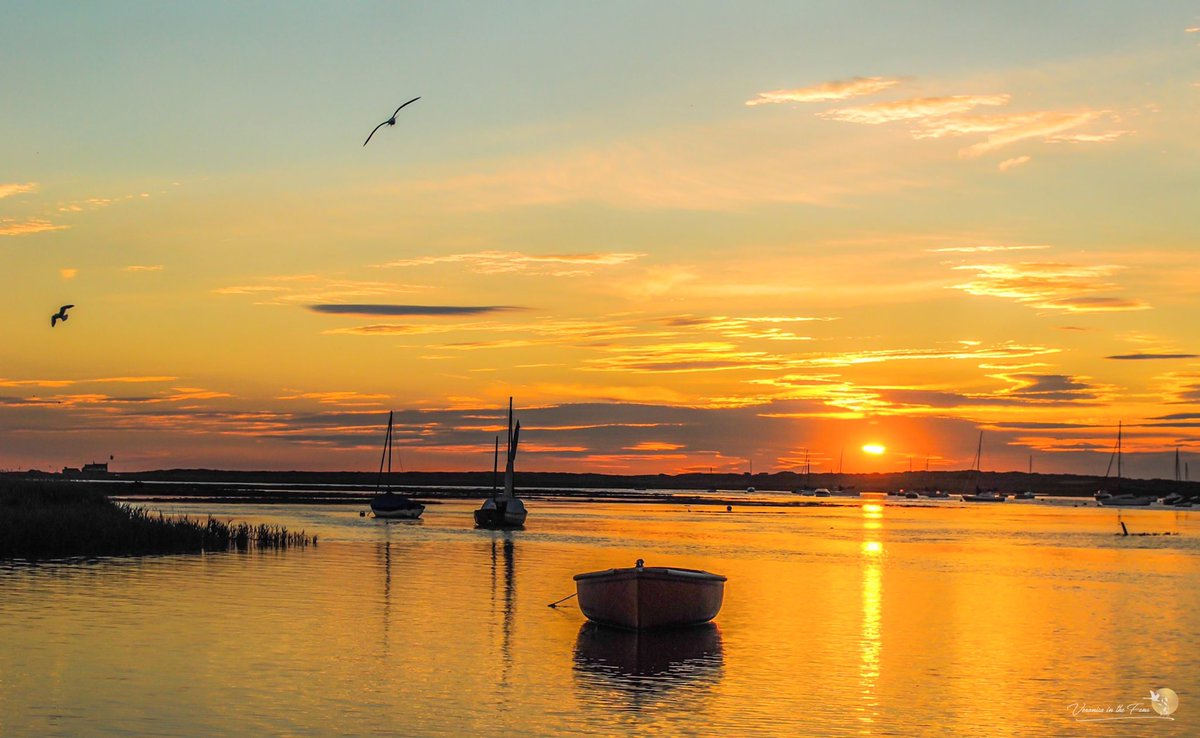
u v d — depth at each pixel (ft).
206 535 208.44
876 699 89.51
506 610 133.49
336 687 88.99
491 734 76.74
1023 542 291.17
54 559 177.17
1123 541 301.22
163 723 77.25
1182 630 126.31
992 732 80.59
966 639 118.73
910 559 224.94
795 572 190.39
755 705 86.63
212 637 108.17
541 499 636.89
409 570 176.65
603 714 82.79
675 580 119.96
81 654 98.32
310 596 139.23
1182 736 80.23
